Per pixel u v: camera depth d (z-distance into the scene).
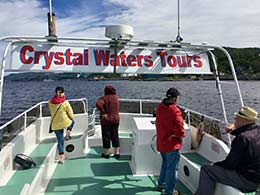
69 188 3.94
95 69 3.96
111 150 5.53
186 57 4.29
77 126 6.13
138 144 4.38
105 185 4.04
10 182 3.61
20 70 3.71
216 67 4.33
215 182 2.94
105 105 5.17
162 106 3.55
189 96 39.38
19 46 3.71
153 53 4.16
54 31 4.05
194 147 4.79
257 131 2.80
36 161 4.47
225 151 3.82
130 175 4.43
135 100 6.88
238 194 2.75
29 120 5.51
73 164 4.98
